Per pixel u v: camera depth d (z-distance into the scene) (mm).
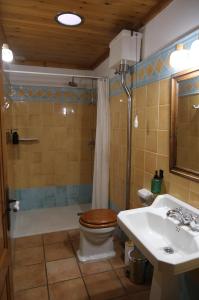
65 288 1745
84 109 3367
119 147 2428
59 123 3287
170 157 1520
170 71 1506
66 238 2498
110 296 1672
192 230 1198
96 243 2084
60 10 1677
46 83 3154
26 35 2158
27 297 1652
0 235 959
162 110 1617
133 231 1196
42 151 3262
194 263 954
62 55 2803
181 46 1296
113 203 2668
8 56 1891
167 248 1281
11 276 1167
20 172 3193
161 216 1398
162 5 1554
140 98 1927
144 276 1794
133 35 1850
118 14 1734
